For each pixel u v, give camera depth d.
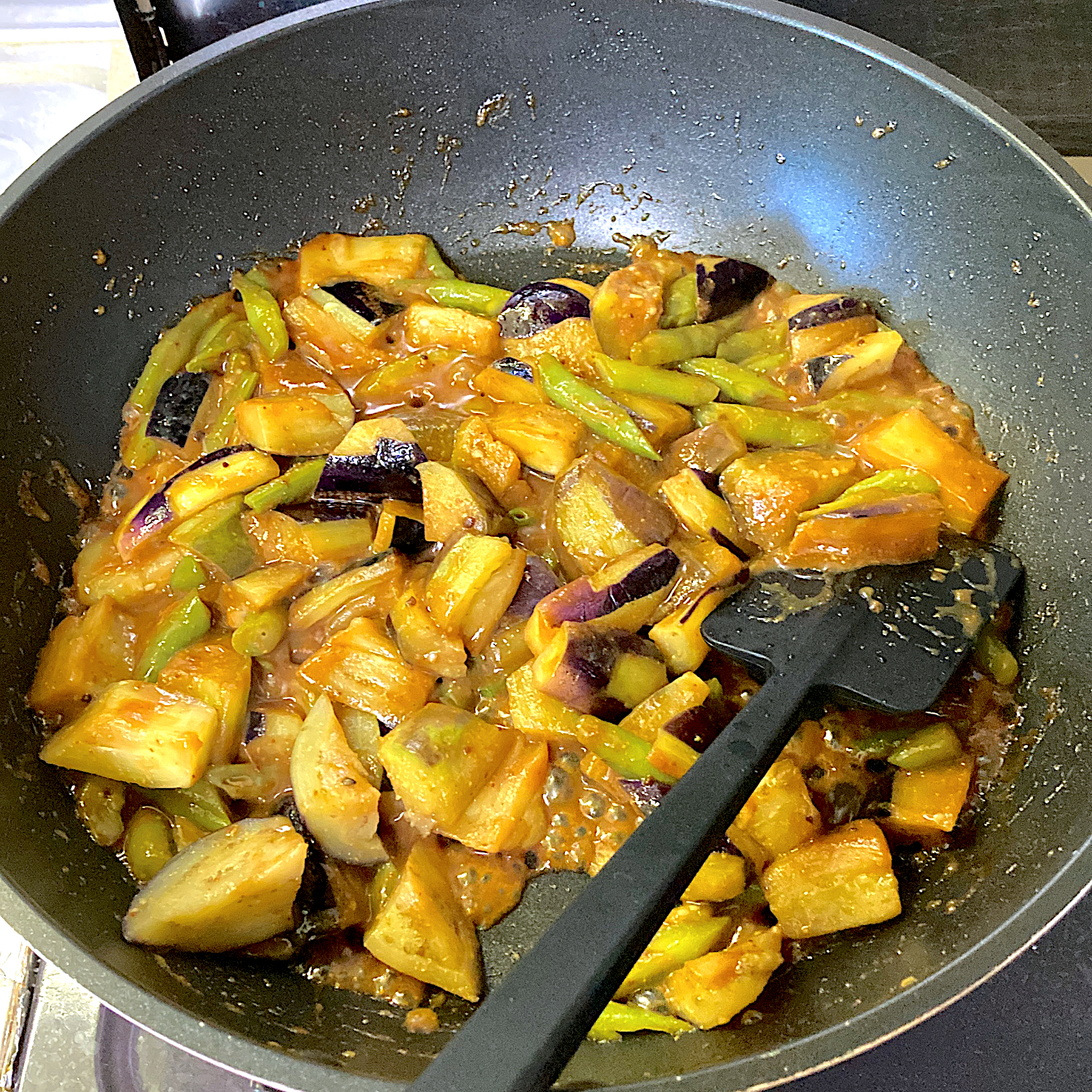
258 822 0.25
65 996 0.26
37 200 0.30
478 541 0.29
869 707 0.26
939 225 0.33
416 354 0.35
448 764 0.27
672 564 0.29
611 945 0.19
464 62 0.35
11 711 0.28
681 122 0.36
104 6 0.39
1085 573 0.28
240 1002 0.24
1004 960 0.20
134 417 0.33
